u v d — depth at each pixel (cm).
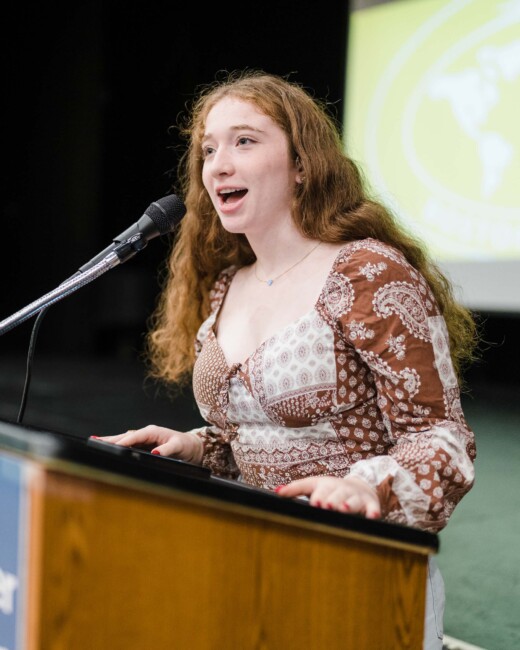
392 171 1238
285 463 285
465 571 627
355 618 201
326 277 282
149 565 172
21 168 2023
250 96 293
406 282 269
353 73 1283
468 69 1155
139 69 1834
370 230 295
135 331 2020
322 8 1427
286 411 278
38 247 2045
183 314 349
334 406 274
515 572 624
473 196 1159
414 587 210
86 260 2011
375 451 277
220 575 182
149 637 172
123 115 1894
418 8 1205
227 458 324
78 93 1950
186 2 1684
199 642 179
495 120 1130
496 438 1144
